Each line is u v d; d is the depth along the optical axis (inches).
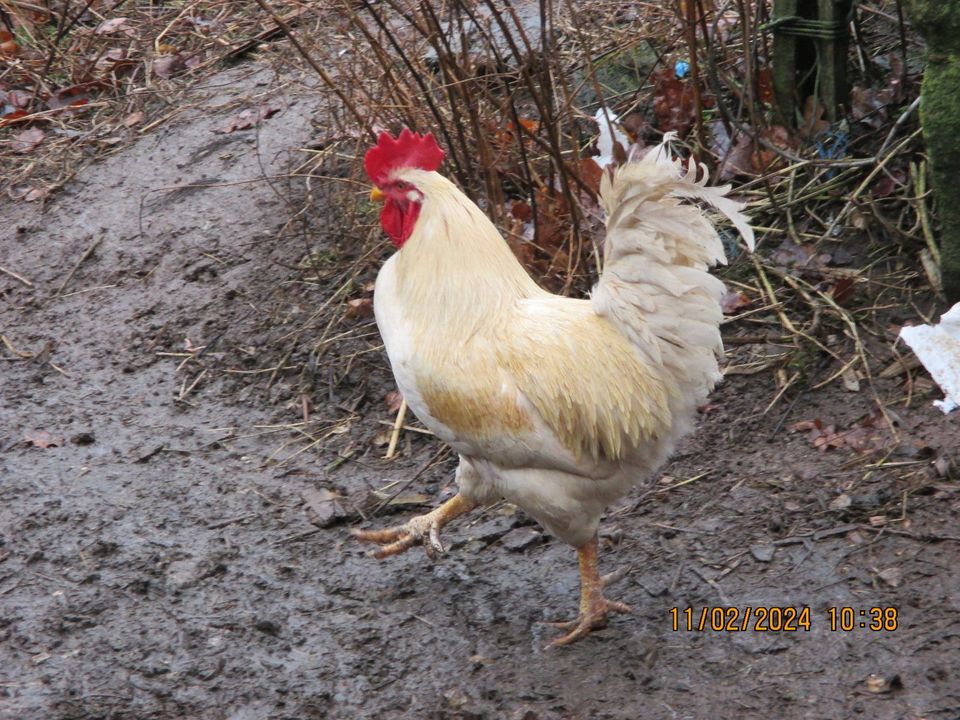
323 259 131.3
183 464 118.3
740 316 120.8
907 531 107.1
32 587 110.0
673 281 99.7
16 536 113.5
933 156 114.9
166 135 145.4
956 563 105.0
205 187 138.9
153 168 142.3
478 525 112.3
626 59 137.5
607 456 102.2
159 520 114.1
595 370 101.0
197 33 163.6
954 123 113.3
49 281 134.2
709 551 108.1
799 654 101.7
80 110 152.9
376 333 126.2
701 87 132.7
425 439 119.3
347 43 139.6
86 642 106.3
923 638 101.5
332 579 109.5
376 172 103.0
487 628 105.7
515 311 102.3
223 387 124.3
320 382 123.8
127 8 174.2
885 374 116.4
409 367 102.5
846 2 126.1
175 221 136.8
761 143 127.6
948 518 107.6
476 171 125.6
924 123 114.5
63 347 128.7
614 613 105.1
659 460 103.7
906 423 113.5
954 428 112.6
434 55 134.0
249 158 140.6
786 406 116.3
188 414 122.6
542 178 127.3
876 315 119.9
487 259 102.6
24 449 120.3
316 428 120.7
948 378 114.5
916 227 122.2
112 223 137.9
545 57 120.6
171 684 103.8
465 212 102.8
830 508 109.1
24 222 139.6
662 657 102.7
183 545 112.3
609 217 100.6
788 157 124.0
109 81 158.1
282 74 147.7
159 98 152.3
